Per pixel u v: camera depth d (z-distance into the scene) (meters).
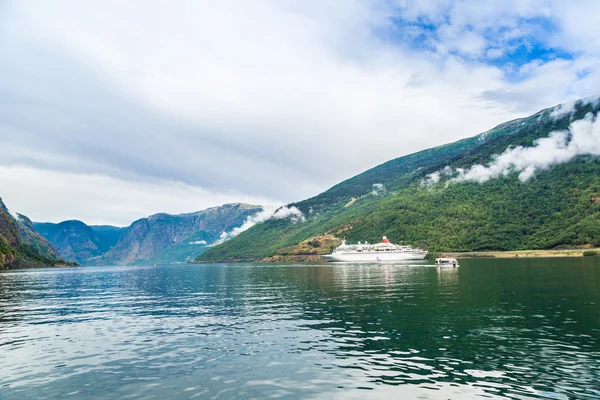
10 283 101.25
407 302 43.97
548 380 18.80
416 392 17.67
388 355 23.38
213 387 18.81
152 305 48.78
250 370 21.22
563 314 34.34
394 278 80.62
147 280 107.25
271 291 62.25
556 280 62.59
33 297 61.91
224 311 41.84
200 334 30.28
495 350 23.81
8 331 33.03
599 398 16.61
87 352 25.66
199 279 104.38
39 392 18.61
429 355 23.16
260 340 27.81
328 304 44.75
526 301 41.97
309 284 73.31
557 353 22.94
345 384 18.83
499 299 44.06
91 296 62.22
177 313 41.31
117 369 21.88
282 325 32.94
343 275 97.94
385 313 37.25
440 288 57.38
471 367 20.88
